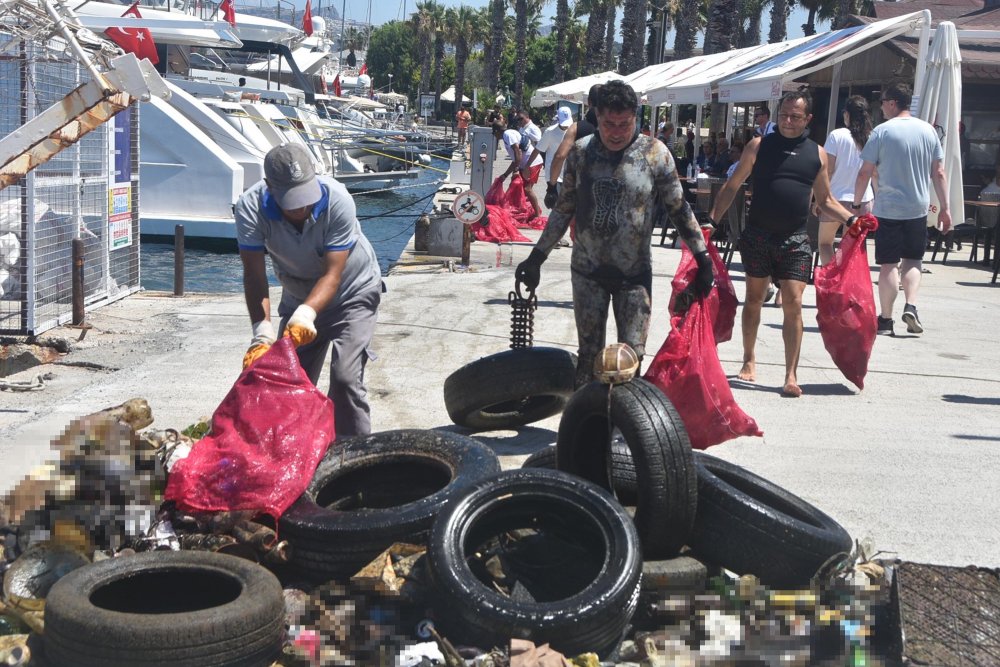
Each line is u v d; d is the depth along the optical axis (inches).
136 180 474.9
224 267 708.0
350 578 159.3
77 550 162.4
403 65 5206.7
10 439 225.8
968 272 584.4
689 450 164.2
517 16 2812.5
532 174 764.6
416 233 627.8
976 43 820.0
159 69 1049.5
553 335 378.0
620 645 149.1
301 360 217.9
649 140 221.9
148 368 321.1
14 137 266.4
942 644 142.9
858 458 243.1
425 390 297.6
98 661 131.3
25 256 358.6
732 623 149.1
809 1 2463.1
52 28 276.5
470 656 140.9
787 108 288.8
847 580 160.9
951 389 312.5
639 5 2212.1
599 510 156.6
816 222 480.4
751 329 310.3
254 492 169.3
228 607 135.7
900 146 382.0
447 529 152.9
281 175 189.3
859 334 299.1
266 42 1418.6
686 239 227.5
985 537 196.5
